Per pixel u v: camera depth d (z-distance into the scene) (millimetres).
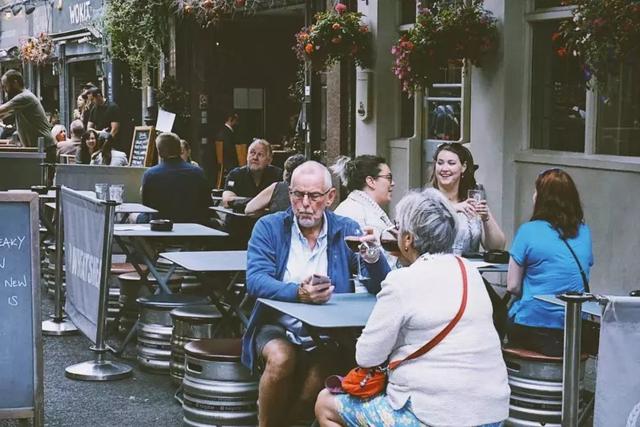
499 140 10789
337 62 14086
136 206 10047
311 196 6156
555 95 10406
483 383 4574
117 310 9766
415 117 12875
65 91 27203
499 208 10820
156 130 18672
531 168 10523
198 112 20156
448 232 4789
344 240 6305
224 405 6559
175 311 7801
